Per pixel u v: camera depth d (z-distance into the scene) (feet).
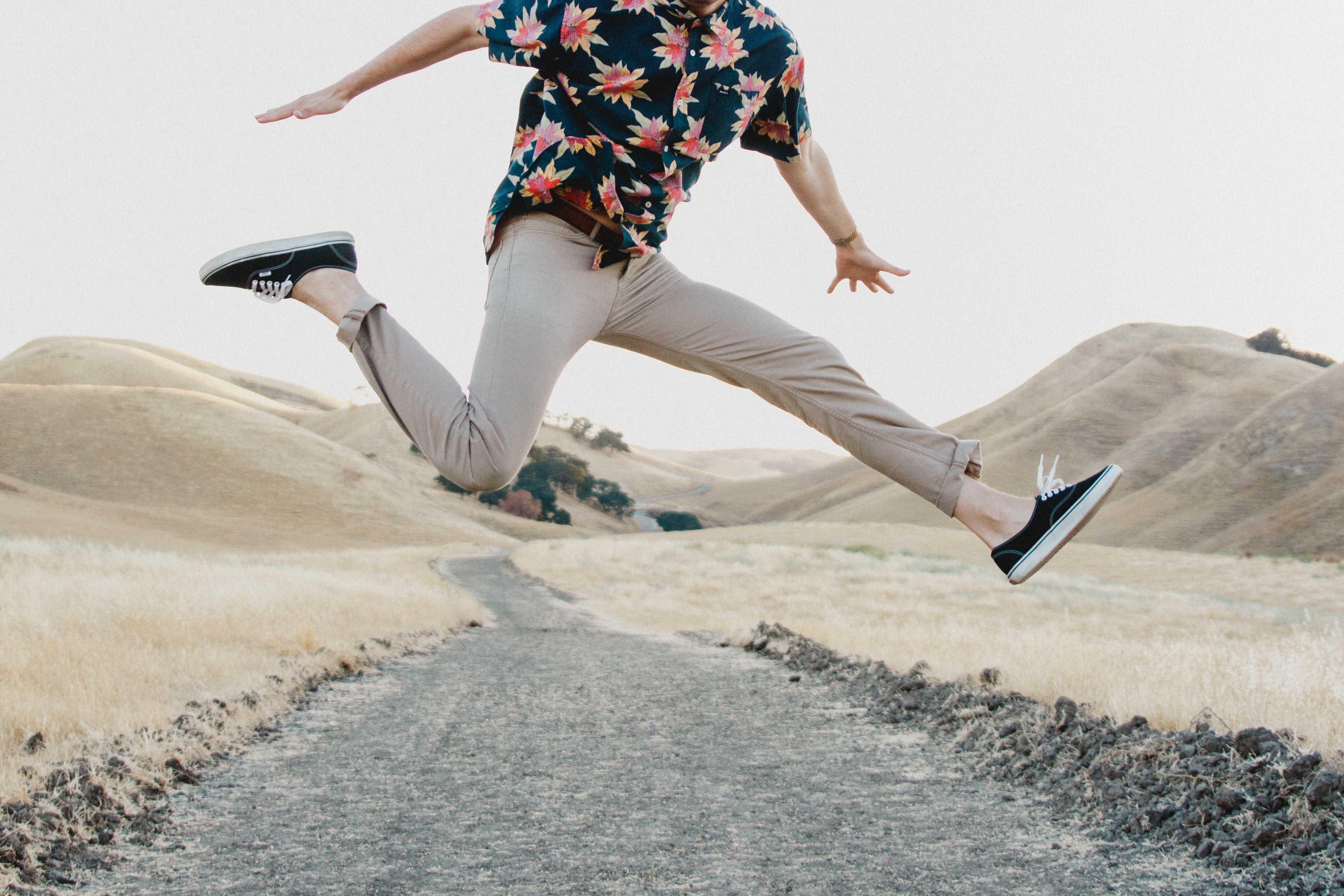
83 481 280.51
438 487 440.86
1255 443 377.50
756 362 6.72
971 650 33.09
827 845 12.87
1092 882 10.99
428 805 15.11
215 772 17.30
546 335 6.09
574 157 6.06
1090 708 18.97
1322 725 14.76
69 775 14.57
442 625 56.65
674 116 6.06
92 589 41.96
